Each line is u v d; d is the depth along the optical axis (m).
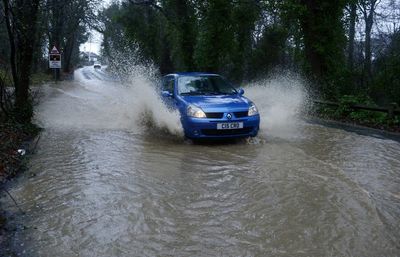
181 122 9.73
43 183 6.68
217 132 9.38
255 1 25.11
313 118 15.25
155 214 5.44
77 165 7.73
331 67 18.34
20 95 11.09
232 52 25.95
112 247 4.55
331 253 4.44
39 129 11.12
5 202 5.88
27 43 11.02
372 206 5.70
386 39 26.69
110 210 5.56
